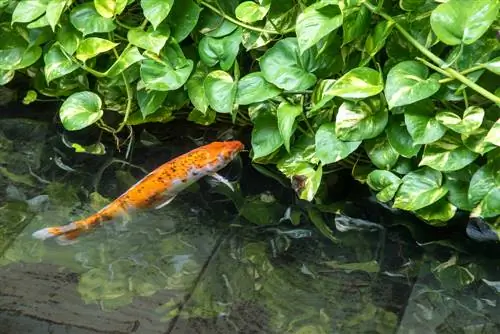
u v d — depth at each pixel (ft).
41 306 9.53
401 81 9.59
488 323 9.52
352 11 9.65
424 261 9.94
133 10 10.69
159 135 11.01
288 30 10.21
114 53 10.62
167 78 10.40
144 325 9.43
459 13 9.36
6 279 9.70
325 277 9.82
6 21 10.94
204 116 10.89
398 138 9.96
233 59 10.32
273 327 9.46
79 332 9.37
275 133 10.36
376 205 10.36
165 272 9.80
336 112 10.21
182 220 10.21
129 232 10.09
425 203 9.89
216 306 9.58
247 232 10.14
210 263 9.89
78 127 10.50
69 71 10.55
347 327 9.48
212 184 10.52
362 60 9.95
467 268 9.89
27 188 10.52
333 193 10.47
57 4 10.36
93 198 10.42
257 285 9.74
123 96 10.95
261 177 10.60
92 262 9.86
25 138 11.02
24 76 11.62
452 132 9.82
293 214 10.31
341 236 10.12
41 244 9.98
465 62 9.58
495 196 9.69
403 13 9.89
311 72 10.10
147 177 10.12
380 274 9.85
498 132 9.40
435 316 9.57
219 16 10.39
